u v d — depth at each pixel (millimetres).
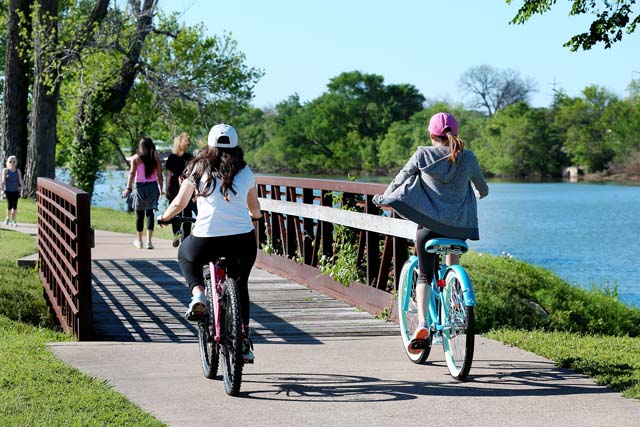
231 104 116750
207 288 18953
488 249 97062
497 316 31656
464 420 15680
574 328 34938
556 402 16875
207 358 19000
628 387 17766
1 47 142625
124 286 34094
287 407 16594
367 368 20156
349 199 30891
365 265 30188
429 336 19406
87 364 20359
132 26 101625
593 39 39281
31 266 39812
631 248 97375
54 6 94375
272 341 23875
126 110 129625
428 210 18703
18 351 21141
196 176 17766
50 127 94250
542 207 185875
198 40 113312
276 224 39594
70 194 24719
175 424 15367
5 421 14820
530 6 39562
